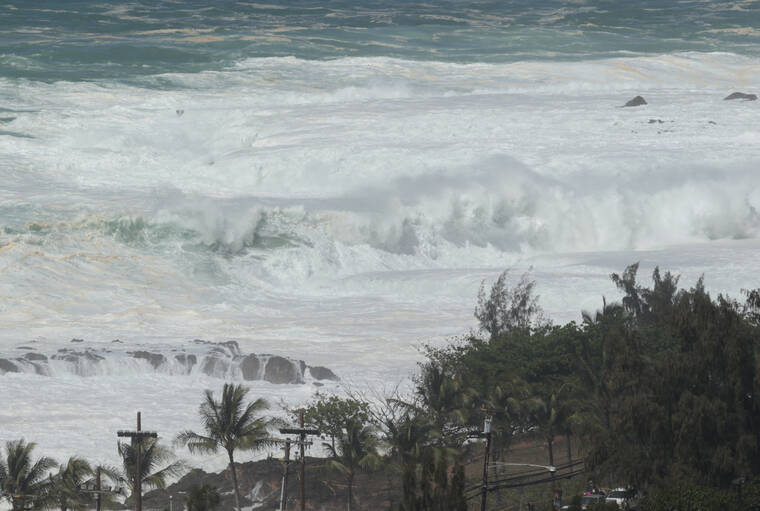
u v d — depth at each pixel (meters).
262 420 135.12
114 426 157.12
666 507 86.56
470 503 116.69
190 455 147.00
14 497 120.31
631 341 103.12
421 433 127.69
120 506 128.50
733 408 95.81
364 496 127.31
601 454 96.81
